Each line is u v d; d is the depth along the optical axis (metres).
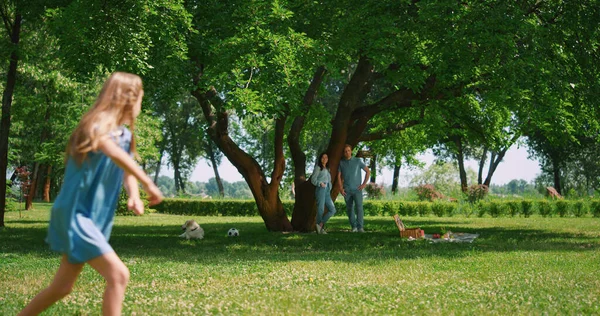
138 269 7.95
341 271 7.81
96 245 3.34
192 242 13.33
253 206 33.75
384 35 13.86
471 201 33.09
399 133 21.20
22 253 10.55
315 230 16.94
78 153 3.32
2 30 21.12
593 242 13.29
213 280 6.94
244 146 56.34
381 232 16.48
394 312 4.98
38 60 24.33
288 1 15.02
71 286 3.57
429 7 13.36
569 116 17.45
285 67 12.84
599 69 15.16
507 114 19.11
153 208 35.69
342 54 14.95
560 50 15.45
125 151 3.53
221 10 14.31
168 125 61.47
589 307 5.27
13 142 36.88
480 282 6.87
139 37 12.47
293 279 7.00
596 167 49.78
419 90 14.92
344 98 16.58
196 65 14.48
